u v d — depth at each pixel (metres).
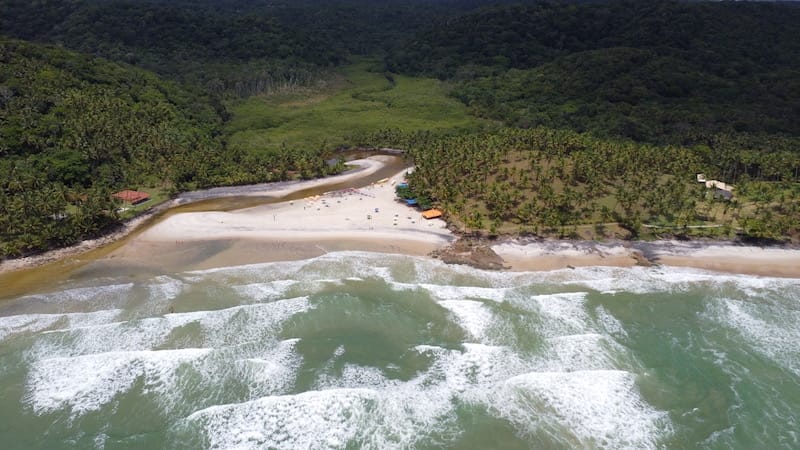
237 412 49.12
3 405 50.41
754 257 81.50
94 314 65.69
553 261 81.25
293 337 60.75
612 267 79.12
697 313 66.31
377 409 49.56
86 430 47.59
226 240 89.62
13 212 84.62
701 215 93.62
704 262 80.38
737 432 47.16
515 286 73.44
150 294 71.19
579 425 48.03
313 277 75.94
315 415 48.91
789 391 52.28
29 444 46.16
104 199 95.56
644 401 50.94
